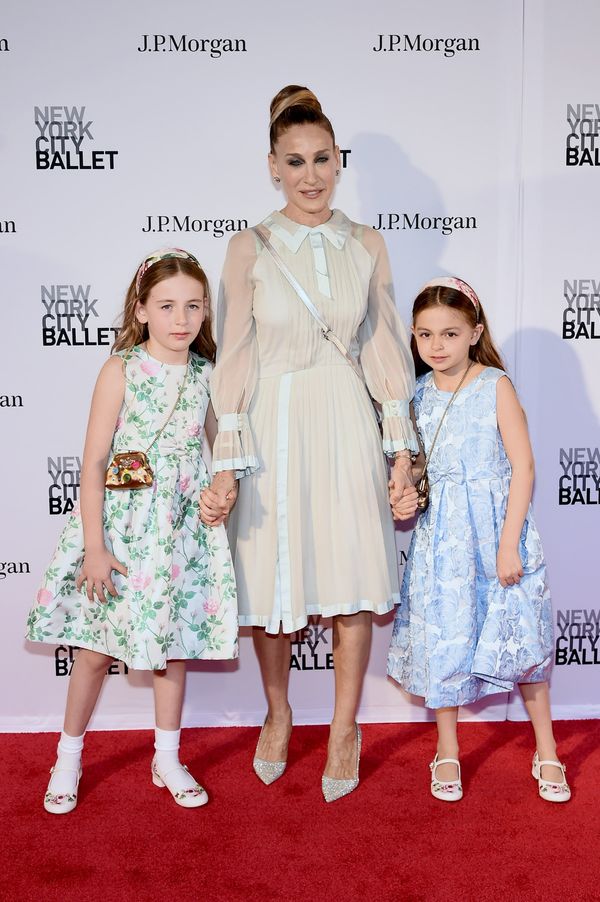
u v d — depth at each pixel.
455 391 2.11
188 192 2.33
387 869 1.76
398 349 2.07
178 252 2.01
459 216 2.37
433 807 2.01
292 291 1.96
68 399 2.39
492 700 2.52
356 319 2.01
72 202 2.31
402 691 2.54
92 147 2.29
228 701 2.53
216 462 1.95
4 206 2.30
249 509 2.05
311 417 2.00
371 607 2.02
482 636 2.05
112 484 1.95
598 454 2.47
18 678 2.48
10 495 2.42
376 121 2.32
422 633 2.11
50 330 2.36
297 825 1.93
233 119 2.30
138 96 2.28
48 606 2.03
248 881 1.72
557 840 1.86
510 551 2.03
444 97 2.32
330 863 1.78
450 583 2.05
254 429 2.03
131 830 1.91
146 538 1.98
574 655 2.54
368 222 2.37
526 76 2.31
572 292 2.40
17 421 2.39
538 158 2.35
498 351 2.35
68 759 2.07
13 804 2.04
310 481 2.02
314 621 2.52
